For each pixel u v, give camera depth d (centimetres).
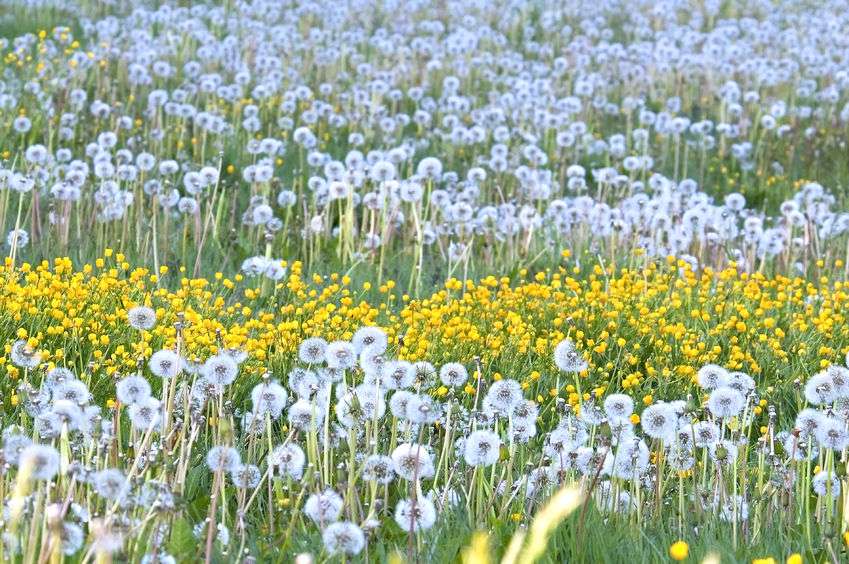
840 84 2578
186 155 1658
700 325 1111
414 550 629
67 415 603
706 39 3020
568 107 2073
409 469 662
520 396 722
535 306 1109
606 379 981
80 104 1725
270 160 1544
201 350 897
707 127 1984
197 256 1220
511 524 674
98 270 1192
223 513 645
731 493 746
